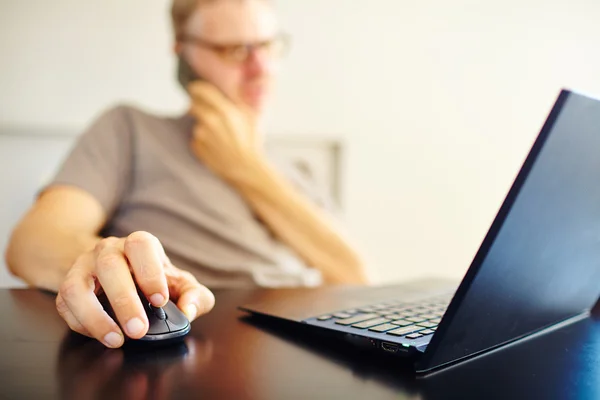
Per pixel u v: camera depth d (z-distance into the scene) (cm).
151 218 128
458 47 182
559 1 189
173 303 47
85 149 126
